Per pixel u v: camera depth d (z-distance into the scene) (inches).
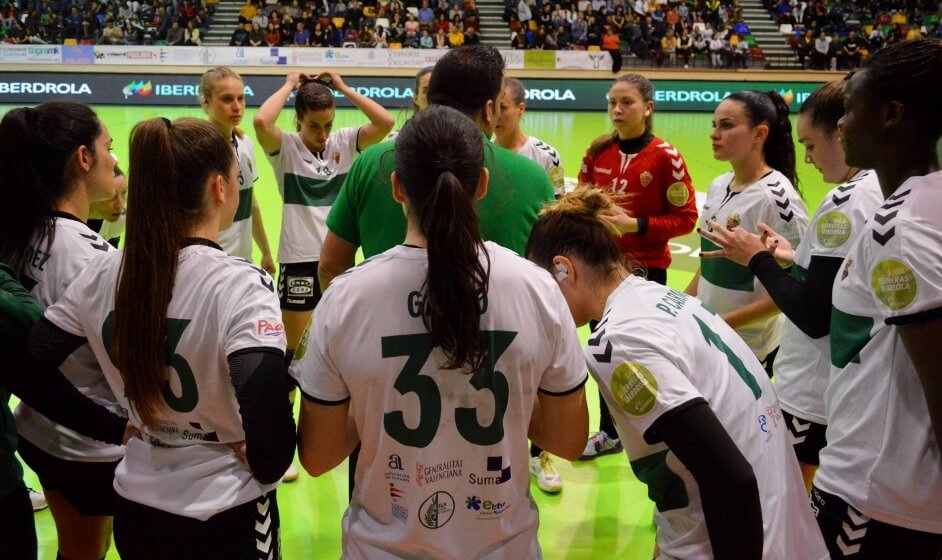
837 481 77.9
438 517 64.9
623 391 64.1
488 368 62.6
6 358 73.5
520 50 763.4
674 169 155.5
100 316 70.9
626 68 772.6
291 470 146.3
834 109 100.2
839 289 78.5
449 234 58.4
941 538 75.3
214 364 68.3
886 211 70.2
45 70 713.6
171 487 70.5
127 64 730.8
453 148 61.5
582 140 569.3
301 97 165.6
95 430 77.7
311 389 64.6
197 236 70.8
